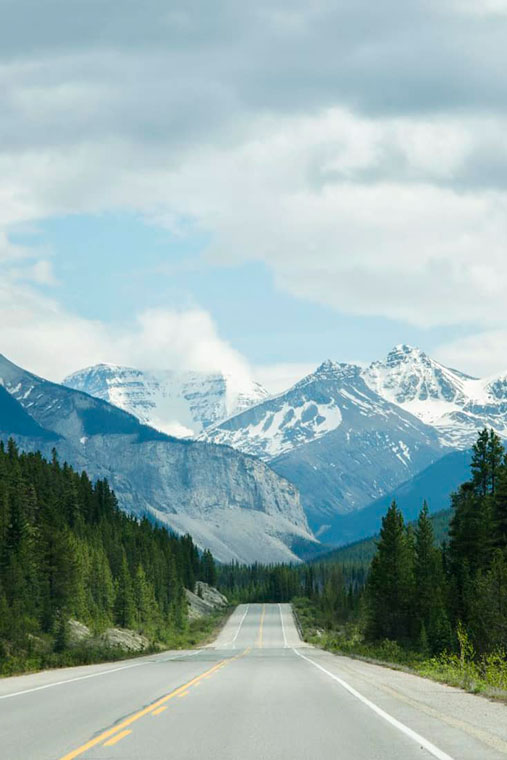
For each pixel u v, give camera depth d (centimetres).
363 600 16812
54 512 18088
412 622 12975
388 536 13838
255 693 3338
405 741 1983
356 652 9638
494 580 6775
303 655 9312
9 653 6931
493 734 2092
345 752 1822
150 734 2111
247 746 1911
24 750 1853
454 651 8806
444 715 2525
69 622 14012
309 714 2559
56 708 2730
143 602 19850
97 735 2086
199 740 2005
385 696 3212
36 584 13262
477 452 11775
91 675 4756
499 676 4272
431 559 13238
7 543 13738
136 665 6300
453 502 11881
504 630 6519
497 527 10612
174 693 3328
